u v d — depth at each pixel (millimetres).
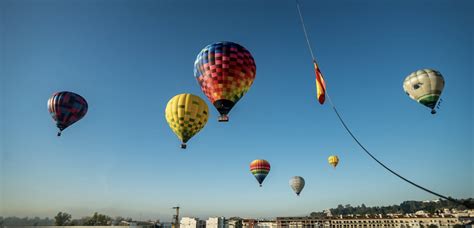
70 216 115312
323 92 17344
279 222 160000
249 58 27609
